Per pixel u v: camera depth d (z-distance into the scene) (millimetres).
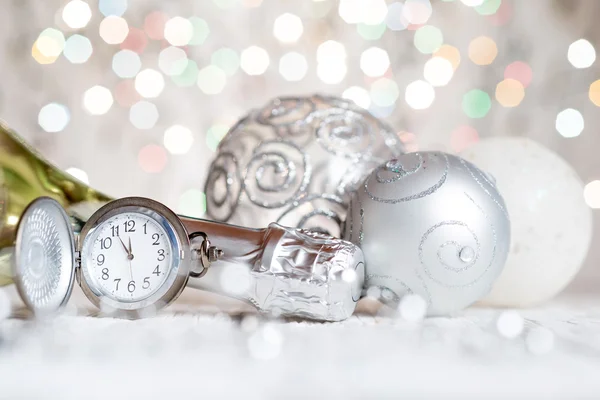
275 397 259
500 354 312
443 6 704
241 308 443
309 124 435
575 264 459
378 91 702
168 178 723
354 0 694
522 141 471
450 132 713
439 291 386
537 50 713
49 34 700
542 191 444
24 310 401
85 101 703
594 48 707
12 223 388
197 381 270
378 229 386
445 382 274
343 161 425
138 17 708
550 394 269
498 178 445
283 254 382
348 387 267
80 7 695
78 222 424
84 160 716
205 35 708
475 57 707
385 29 701
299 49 708
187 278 383
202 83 712
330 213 418
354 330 363
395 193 387
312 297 375
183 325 368
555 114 715
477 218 383
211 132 714
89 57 709
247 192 427
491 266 388
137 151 719
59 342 324
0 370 281
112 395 259
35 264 351
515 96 708
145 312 381
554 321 407
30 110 714
